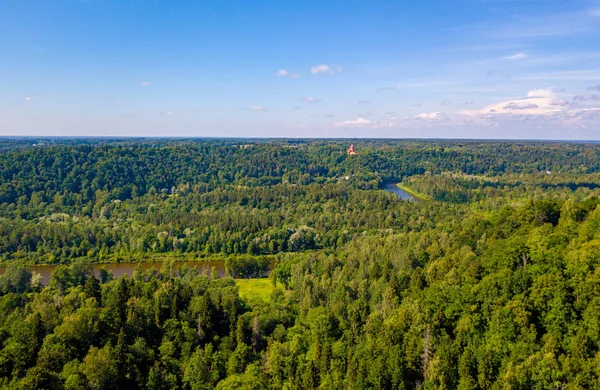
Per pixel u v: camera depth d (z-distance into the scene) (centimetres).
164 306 10025
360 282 11588
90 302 10069
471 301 8300
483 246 11044
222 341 9438
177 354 9081
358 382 7088
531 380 6425
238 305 11175
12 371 7981
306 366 8319
